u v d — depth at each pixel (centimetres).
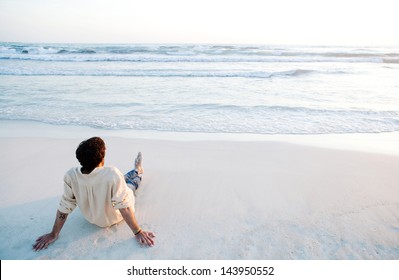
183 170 427
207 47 3806
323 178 397
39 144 537
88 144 261
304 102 877
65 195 270
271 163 453
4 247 273
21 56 2442
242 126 657
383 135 599
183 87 1130
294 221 305
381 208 323
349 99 917
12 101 875
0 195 358
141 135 601
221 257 263
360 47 4659
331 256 260
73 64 2008
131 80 1299
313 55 2769
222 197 353
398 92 1031
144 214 321
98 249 272
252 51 3097
